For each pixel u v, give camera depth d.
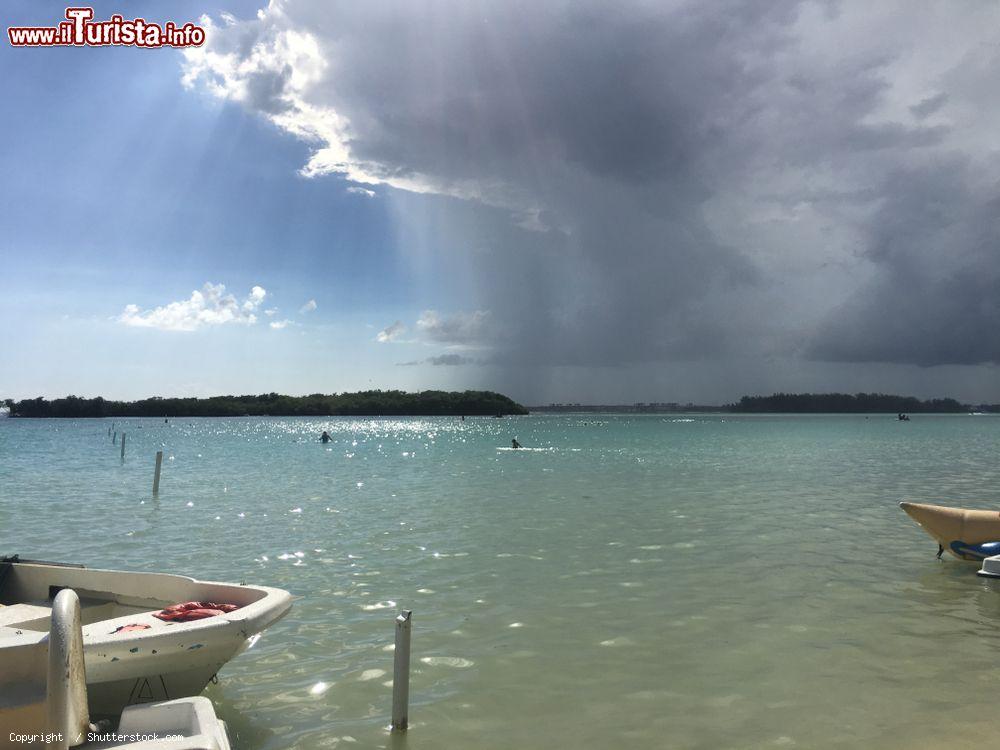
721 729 6.70
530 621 10.21
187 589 8.22
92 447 66.12
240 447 67.19
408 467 40.44
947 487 27.98
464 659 8.66
